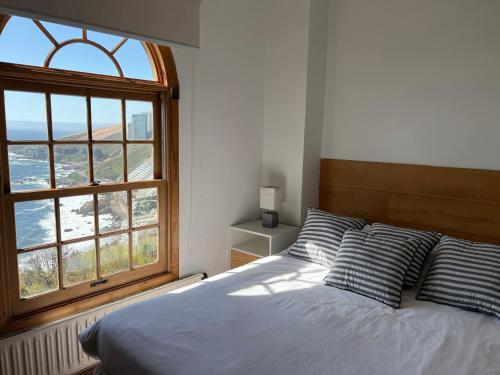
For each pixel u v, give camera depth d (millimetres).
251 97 3426
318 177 3496
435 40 2752
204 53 2973
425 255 2357
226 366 1450
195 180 3049
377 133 3109
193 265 3121
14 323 2150
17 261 2182
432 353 1558
